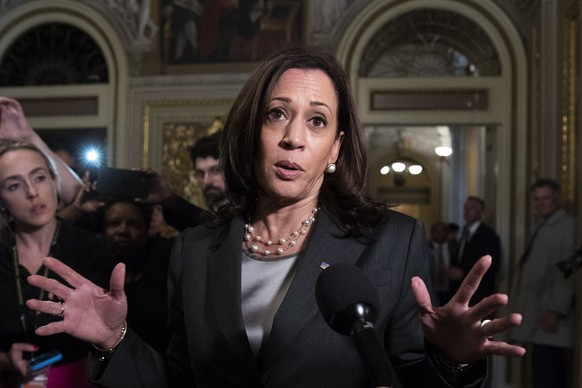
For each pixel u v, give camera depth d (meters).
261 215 1.79
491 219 9.86
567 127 6.83
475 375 1.46
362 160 1.76
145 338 2.94
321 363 1.59
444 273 9.09
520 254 8.94
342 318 1.18
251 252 1.77
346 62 9.60
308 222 1.75
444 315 1.39
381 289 1.64
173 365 1.83
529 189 8.97
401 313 1.66
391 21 9.66
